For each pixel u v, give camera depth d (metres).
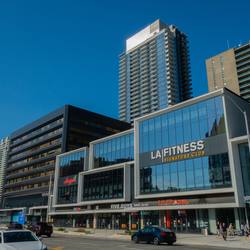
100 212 61.28
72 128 103.19
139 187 52.75
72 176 74.31
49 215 77.50
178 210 46.66
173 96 176.50
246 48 148.00
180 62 187.75
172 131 49.81
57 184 79.56
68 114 103.75
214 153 43.19
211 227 42.00
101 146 69.06
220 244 26.73
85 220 66.88
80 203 67.31
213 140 43.75
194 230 43.66
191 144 46.50
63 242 28.31
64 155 80.50
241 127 44.91
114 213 59.16
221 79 152.88
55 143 103.75
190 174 45.47
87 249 21.41
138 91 194.00
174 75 181.25
